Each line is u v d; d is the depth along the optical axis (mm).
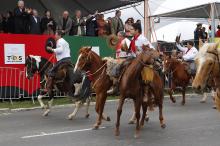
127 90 10383
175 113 14859
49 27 18422
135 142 10203
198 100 18828
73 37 18391
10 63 16938
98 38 19031
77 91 13500
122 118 13695
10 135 11133
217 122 13023
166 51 21188
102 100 11695
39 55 17422
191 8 23172
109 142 10203
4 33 17484
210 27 24359
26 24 18094
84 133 11320
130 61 10734
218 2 22281
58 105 16547
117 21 20219
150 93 11406
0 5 22203
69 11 23547
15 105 16406
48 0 23203
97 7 23453
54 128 12078
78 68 11828
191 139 10555
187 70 17047
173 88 17375
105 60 11617
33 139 10625
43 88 15203
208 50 7543
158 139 10555
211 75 7547
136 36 11414
